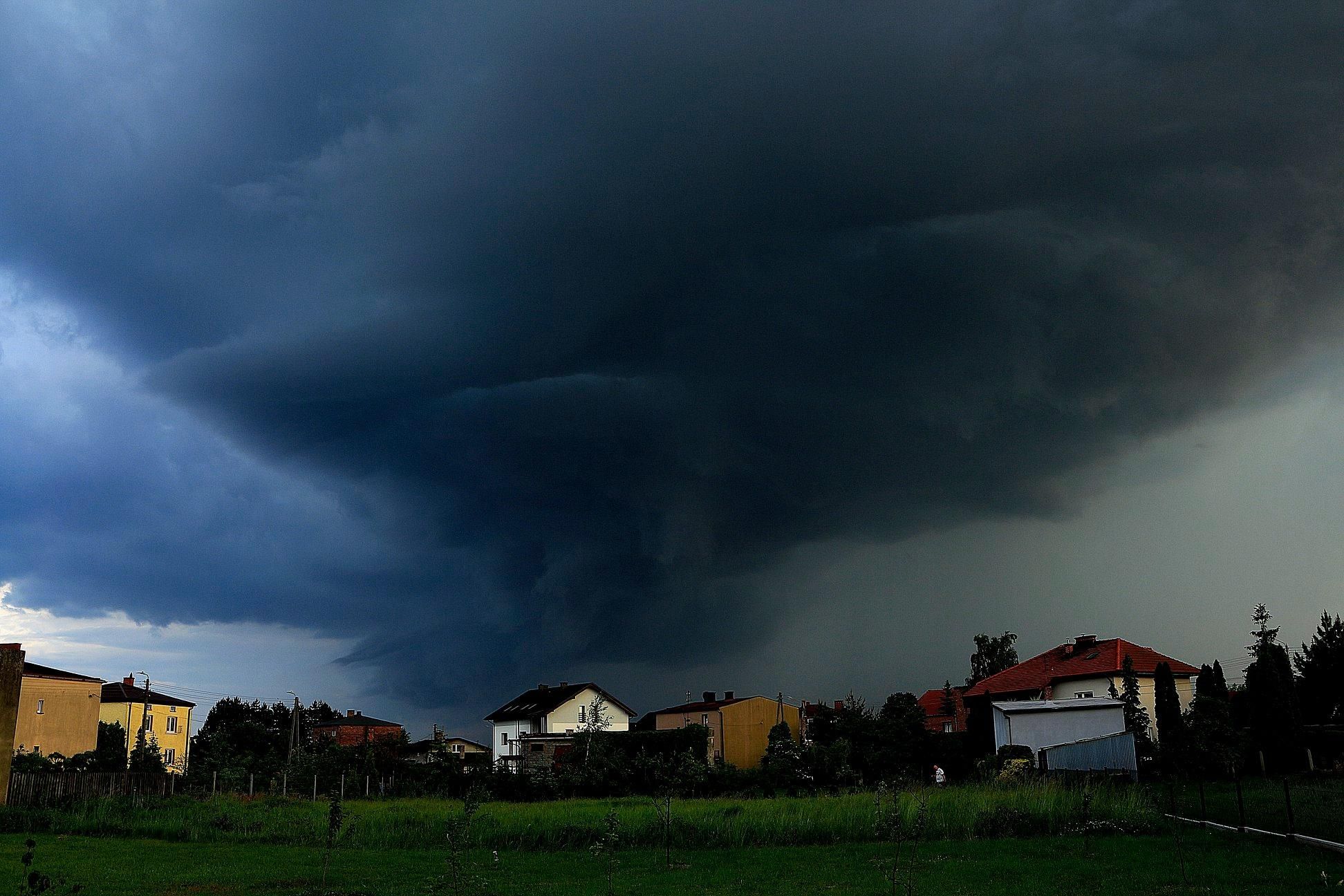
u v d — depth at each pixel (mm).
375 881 21656
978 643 109875
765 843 27484
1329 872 19172
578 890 20125
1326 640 55031
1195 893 17703
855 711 54281
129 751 74188
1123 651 63375
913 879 20172
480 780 50125
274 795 42875
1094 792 30219
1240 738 41219
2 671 38031
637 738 52781
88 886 20781
